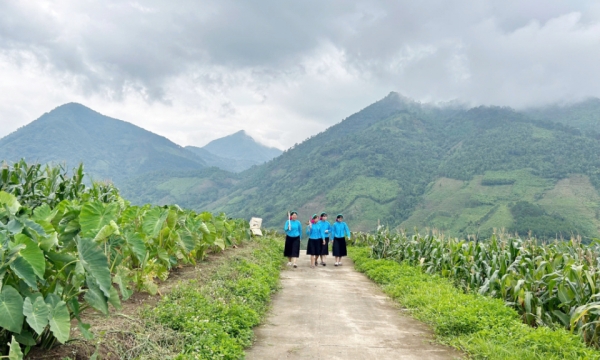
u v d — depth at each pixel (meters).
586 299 6.36
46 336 3.92
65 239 4.89
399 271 11.17
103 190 10.09
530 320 6.83
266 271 10.66
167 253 8.05
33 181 8.42
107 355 4.11
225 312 6.02
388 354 5.30
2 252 3.36
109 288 4.12
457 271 10.09
